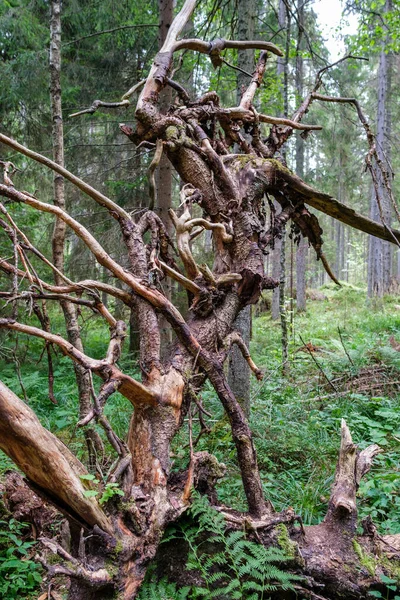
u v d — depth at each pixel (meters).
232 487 3.28
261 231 2.77
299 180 3.01
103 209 8.42
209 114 2.98
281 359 7.32
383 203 16.02
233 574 2.14
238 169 2.85
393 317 11.09
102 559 1.81
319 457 3.92
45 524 2.75
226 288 2.63
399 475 3.43
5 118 8.28
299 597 2.10
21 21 7.52
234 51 5.91
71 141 8.69
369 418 5.00
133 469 2.12
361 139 19.09
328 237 28.39
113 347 2.11
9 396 1.66
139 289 2.32
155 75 2.83
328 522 2.37
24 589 2.30
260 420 4.49
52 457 1.72
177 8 7.36
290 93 6.90
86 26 8.32
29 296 2.11
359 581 2.13
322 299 17.66
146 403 2.18
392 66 17.59
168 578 2.17
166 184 6.00
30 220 7.10
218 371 2.41
